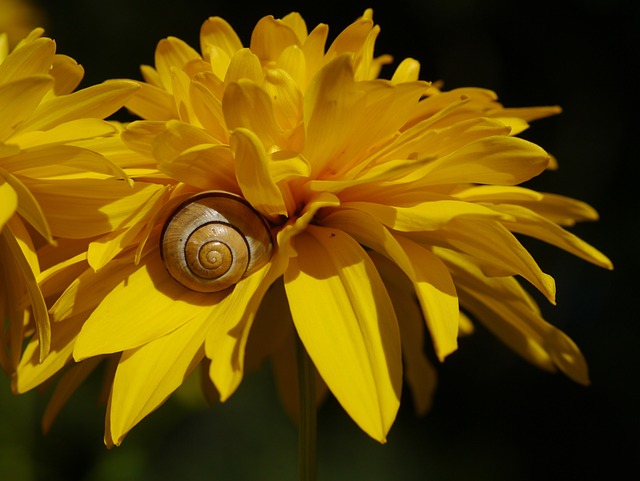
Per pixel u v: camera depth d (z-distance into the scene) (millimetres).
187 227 236
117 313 238
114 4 827
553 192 743
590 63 761
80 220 244
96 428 528
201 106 245
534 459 684
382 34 789
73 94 242
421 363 313
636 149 739
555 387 696
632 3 748
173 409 383
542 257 703
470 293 278
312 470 269
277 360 314
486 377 704
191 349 232
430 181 244
